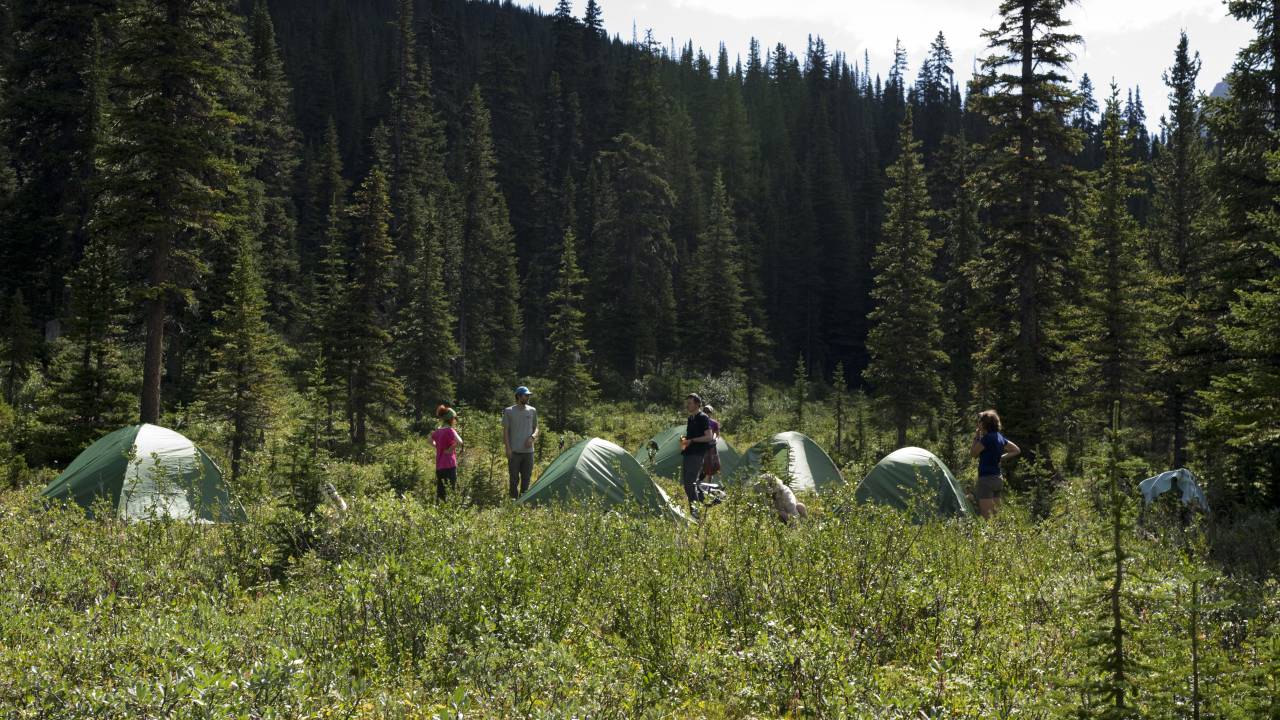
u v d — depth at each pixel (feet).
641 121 283.38
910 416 131.13
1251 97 64.85
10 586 20.72
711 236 216.74
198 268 78.02
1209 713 10.57
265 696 12.54
